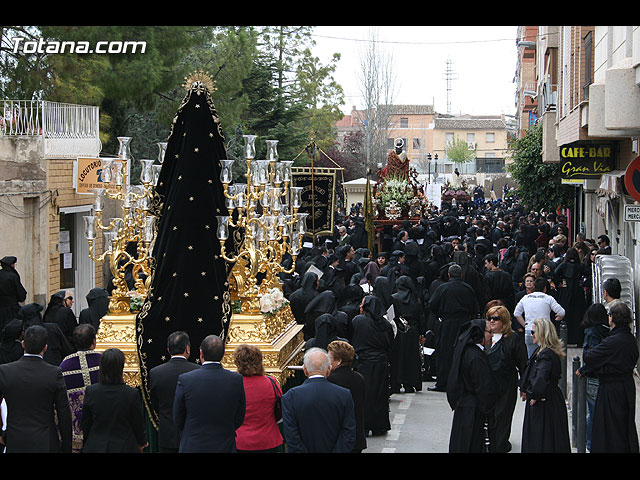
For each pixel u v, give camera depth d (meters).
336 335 10.00
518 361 9.99
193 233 8.94
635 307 13.80
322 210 24.73
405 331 13.41
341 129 100.56
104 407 7.14
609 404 8.86
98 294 12.23
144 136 32.38
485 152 112.75
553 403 8.70
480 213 46.47
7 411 7.32
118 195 9.34
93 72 23.53
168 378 7.58
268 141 9.95
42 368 7.38
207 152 9.05
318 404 6.73
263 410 7.31
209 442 6.78
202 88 9.11
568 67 21.30
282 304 9.74
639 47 12.15
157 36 24.91
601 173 18.44
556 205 30.94
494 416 9.07
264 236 9.44
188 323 8.88
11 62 22.36
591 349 8.91
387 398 11.21
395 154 29.56
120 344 9.07
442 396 13.65
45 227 20.17
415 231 24.80
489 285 16.02
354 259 18.84
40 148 19.95
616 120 12.73
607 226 21.20
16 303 14.32
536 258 16.27
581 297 16.86
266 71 43.31
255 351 7.39
